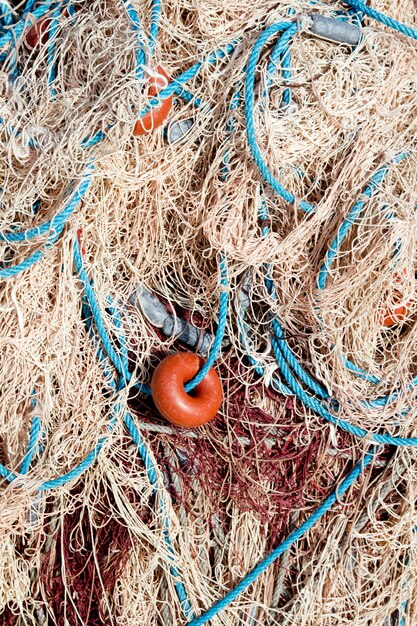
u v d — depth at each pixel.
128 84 1.28
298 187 1.41
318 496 1.46
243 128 1.37
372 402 1.43
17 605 1.38
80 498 1.38
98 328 1.37
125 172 1.35
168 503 1.39
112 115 1.29
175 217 1.42
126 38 1.30
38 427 1.33
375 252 1.36
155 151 1.38
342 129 1.39
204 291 1.42
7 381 1.33
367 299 1.39
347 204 1.38
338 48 1.41
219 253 1.39
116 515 1.41
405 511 1.46
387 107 1.41
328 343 1.40
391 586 1.46
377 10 1.46
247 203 1.38
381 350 1.47
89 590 1.40
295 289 1.40
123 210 1.38
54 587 1.40
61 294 1.34
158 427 1.41
